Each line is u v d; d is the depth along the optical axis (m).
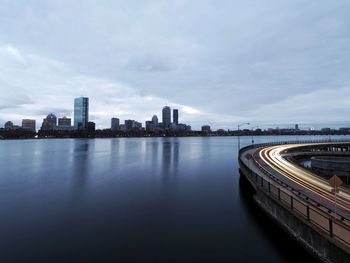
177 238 23.34
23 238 23.78
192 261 19.20
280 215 21.80
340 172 46.94
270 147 92.12
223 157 105.50
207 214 30.05
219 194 40.38
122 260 19.48
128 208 33.25
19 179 55.09
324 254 15.52
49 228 26.30
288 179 33.94
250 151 77.19
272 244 21.66
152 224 27.08
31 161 90.38
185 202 35.84
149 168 72.00
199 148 168.88
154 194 40.94
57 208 33.47
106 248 21.55
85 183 50.50
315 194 25.62
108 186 47.53
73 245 22.19
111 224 27.34
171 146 192.75
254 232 24.23
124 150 146.25
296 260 18.64
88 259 19.70
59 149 156.88
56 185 48.69
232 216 28.95
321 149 99.38
